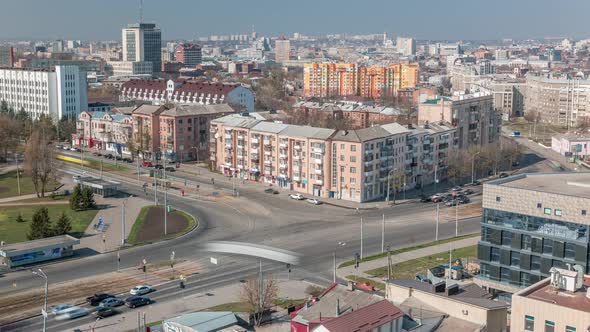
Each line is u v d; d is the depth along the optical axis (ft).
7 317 509.35
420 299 437.99
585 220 495.00
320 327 375.86
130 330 485.15
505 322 417.28
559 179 579.48
